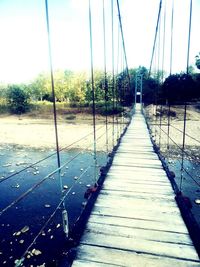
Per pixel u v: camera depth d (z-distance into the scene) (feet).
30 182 32.01
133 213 12.25
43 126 93.35
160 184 16.22
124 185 16.07
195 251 9.29
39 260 16.46
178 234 10.40
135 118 72.90
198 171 35.19
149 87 151.84
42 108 124.47
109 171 19.11
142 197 14.19
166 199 13.91
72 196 26.94
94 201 13.43
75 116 109.81
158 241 9.91
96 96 116.67
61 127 89.04
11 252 17.48
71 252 9.14
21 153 50.57
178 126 82.02
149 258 8.93
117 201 13.65
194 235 10.02
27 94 134.72
